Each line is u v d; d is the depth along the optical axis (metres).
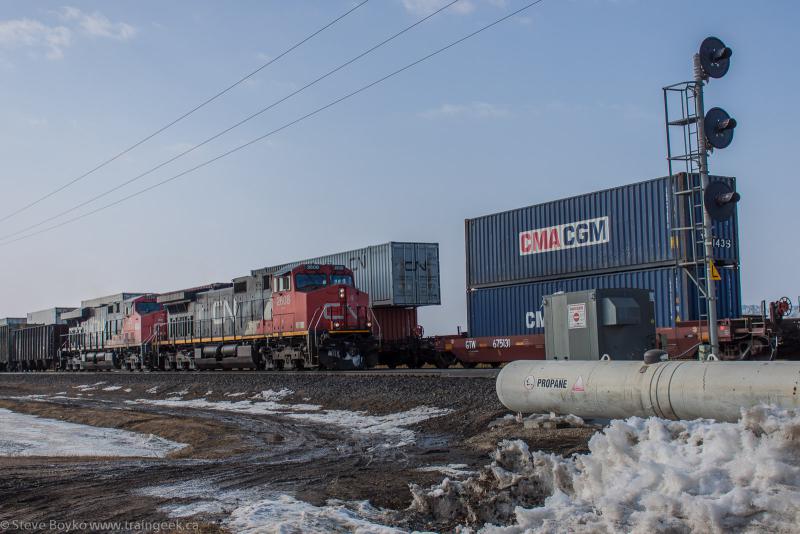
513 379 16.12
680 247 25.97
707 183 18.31
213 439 20.20
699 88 18.52
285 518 9.46
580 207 29.95
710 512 6.91
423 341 37.25
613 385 13.70
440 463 13.73
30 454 18.95
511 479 9.88
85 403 33.75
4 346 69.69
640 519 7.29
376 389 23.88
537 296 31.41
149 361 46.12
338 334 33.59
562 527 7.85
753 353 23.61
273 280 35.72
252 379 31.14
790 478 7.09
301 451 16.50
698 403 12.17
